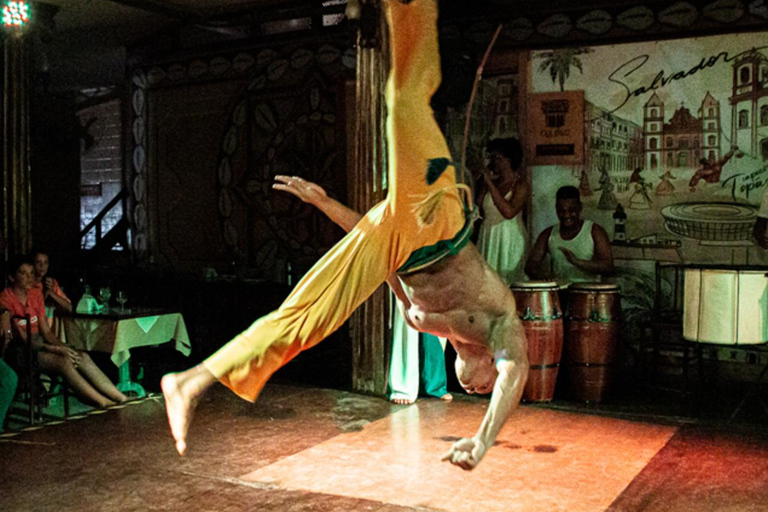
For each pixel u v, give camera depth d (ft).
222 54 31.68
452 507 14.24
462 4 26.55
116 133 35.68
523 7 25.76
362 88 22.30
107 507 14.37
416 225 9.87
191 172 32.83
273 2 28.55
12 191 24.36
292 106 30.07
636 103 24.58
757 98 23.11
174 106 33.12
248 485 15.51
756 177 23.25
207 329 30.50
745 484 15.48
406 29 9.44
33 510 14.23
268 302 28.66
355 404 22.09
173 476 16.07
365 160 22.38
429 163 9.62
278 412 21.21
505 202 24.56
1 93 24.13
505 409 10.19
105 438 18.79
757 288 20.02
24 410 20.97
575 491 15.08
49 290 22.72
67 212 37.27
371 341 23.08
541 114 25.72
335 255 10.00
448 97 24.53
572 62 25.27
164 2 28.12
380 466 16.63
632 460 17.01
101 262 35.32
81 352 21.75
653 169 24.48
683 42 23.91
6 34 24.11
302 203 30.01
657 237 24.56
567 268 24.59
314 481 15.71
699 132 23.88
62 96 36.94
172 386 9.61
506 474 16.08
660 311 24.43
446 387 23.29
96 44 33.81
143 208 34.27
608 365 22.27
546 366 22.11
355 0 21.50
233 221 31.83
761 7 22.91
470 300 10.71
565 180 25.59
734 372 23.63
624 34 24.59
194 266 32.96
